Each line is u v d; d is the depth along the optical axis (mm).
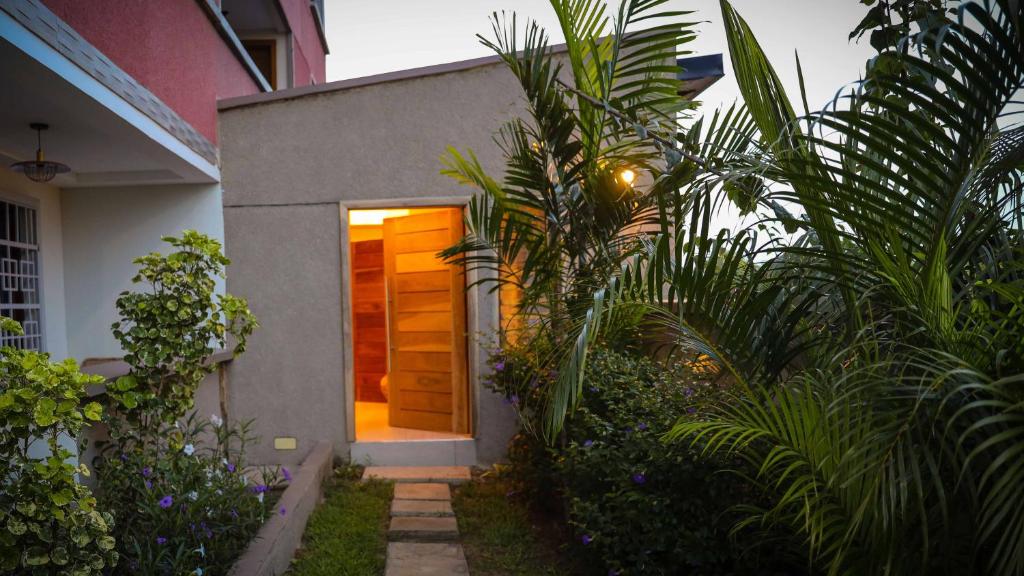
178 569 2348
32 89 3174
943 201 1692
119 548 2424
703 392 2578
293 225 5281
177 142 4414
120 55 3621
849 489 1656
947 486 1691
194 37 4797
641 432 2693
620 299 2105
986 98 1568
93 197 5285
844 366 1940
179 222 5254
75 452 2781
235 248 5250
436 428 5680
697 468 2441
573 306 3010
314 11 10352
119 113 3572
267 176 5277
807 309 2156
